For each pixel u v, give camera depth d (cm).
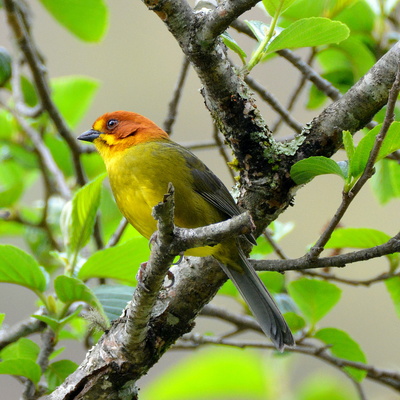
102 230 1293
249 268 849
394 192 1184
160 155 903
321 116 817
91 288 889
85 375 771
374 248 732
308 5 1084
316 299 993
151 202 894
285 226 1127
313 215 1698
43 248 1282
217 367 1027
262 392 1042
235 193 860
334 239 971
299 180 788
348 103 810
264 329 854
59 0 1269
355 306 1656
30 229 1291
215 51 756
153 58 1794
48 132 1409
